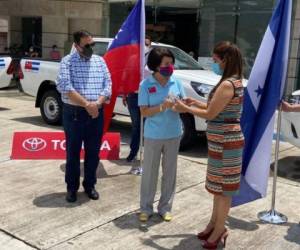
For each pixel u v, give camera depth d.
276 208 5.46
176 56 8.86
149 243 4.45
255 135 4.82
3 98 13.73
